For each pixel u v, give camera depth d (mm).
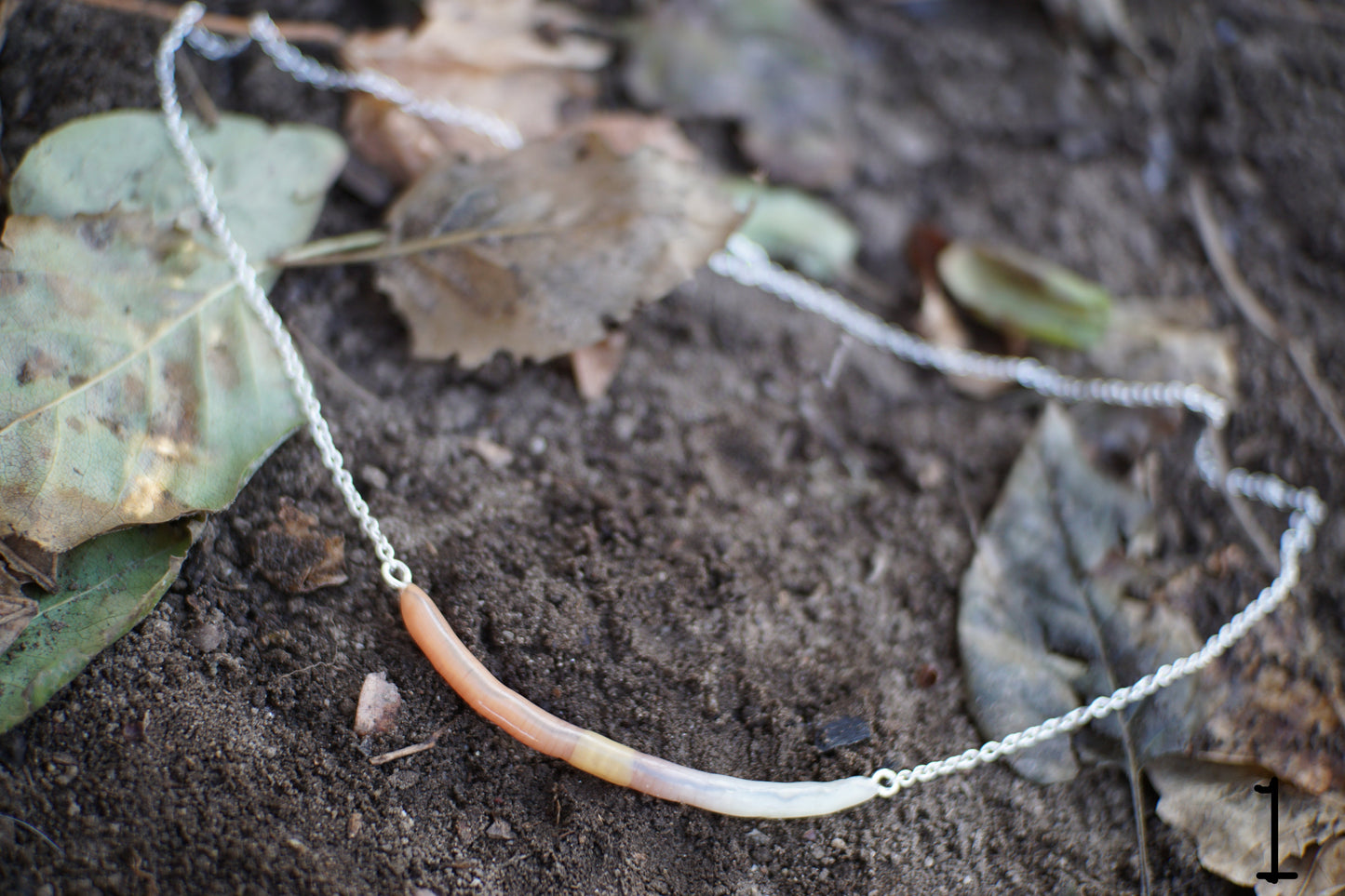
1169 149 312
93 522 228
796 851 238
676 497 257
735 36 303
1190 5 323
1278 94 317
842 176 302
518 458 256
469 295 255
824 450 269
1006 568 259
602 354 265
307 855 227
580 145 258
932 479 269
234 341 244
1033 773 246
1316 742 250
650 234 255
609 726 240
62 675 226
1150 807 247
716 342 274
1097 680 251
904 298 294
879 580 257
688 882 234
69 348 233
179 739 230
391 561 241
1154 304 297
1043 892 241
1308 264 303
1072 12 320
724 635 247
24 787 224
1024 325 288
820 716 245
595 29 299
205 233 251
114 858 223
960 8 323
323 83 277
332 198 268
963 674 251
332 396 253
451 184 258
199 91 268
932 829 241
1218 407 284
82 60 264
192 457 235
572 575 247
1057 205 305
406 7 288
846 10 318
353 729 234
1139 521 265
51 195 246
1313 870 241
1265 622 262
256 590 239
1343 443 285
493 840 232
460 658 235
